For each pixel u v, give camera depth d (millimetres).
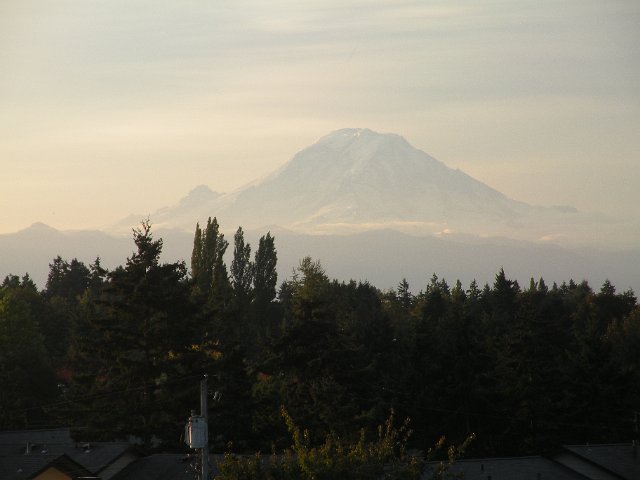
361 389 165750
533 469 122938
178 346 159125
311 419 149625
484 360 171750
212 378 153000
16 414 183625
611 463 121812
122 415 151125
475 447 166500
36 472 123312
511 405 167625
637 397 177750
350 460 84688
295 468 85875
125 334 158125
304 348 166625
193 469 125375
